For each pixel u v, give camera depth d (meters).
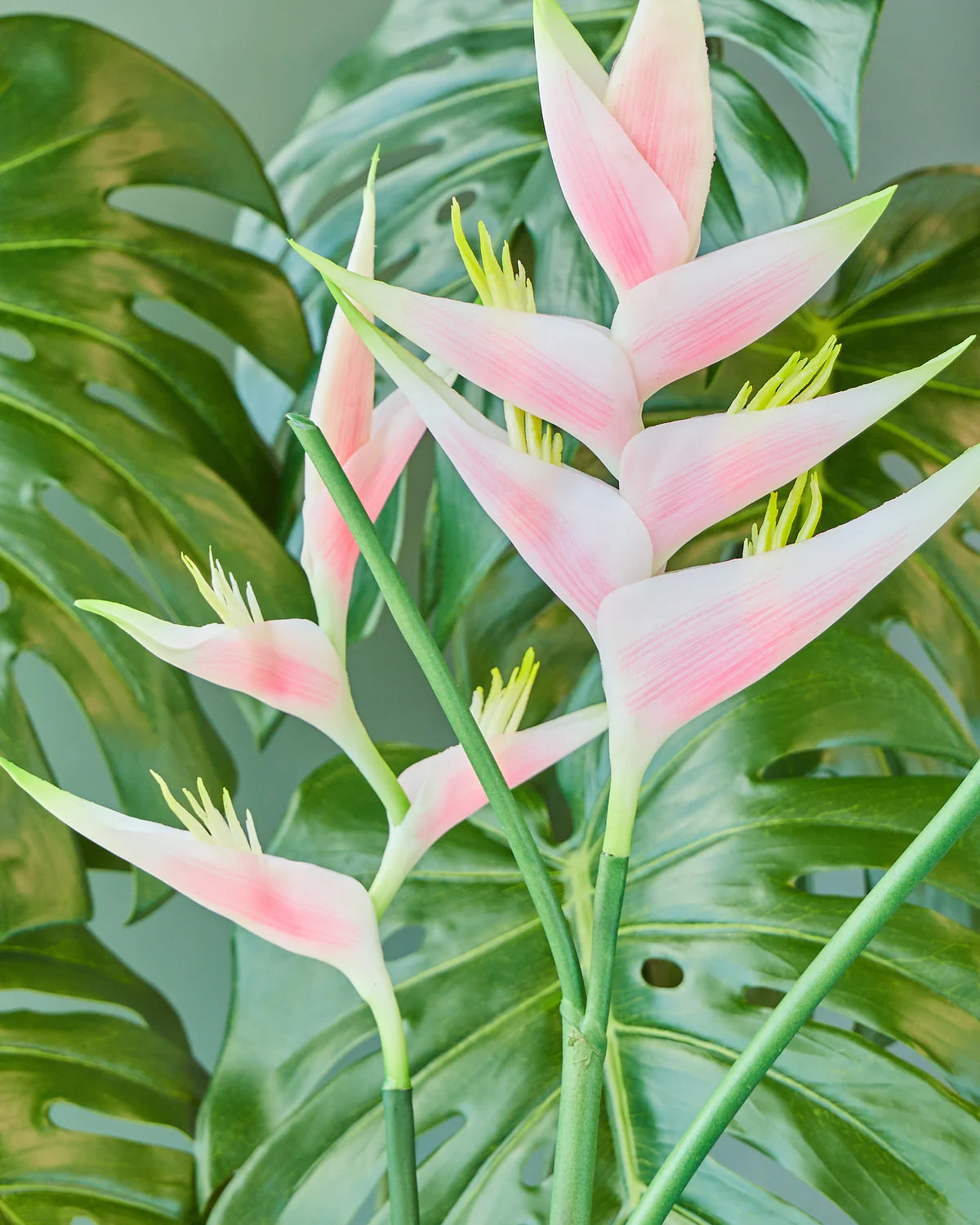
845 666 2.23
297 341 2.57
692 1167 1.51
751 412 1.49
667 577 1.49
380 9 2.93
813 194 2.96
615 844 1.52
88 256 2.46
